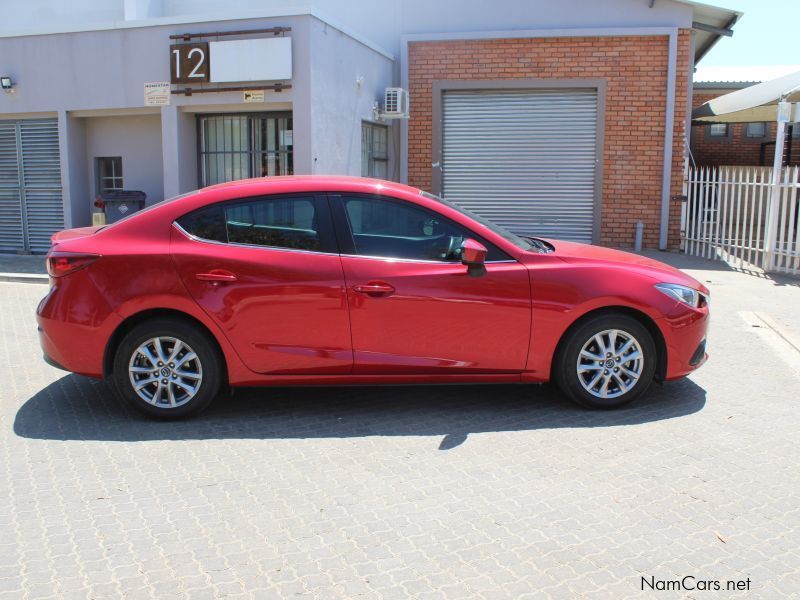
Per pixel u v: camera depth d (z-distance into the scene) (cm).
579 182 1438
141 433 479
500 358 501
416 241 502
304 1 1521
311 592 298
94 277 489
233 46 1103
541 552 328
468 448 450
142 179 1267
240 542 338
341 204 502
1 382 596
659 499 380
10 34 1217
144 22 1151
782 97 1157
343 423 497
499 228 554
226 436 474
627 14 1397
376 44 1353
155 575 311
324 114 1138
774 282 1091
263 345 490
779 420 500
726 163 2156
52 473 415
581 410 521
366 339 492
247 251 492
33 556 326
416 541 338
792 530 348
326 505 375
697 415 509
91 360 495
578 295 496
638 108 1402
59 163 1256
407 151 1470
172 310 495
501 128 1450
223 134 1202
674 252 1418
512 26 1442
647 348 509
